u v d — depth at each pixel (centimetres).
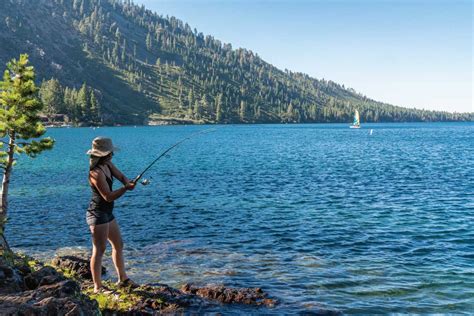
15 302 605
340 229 1831
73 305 594
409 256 1421
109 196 817
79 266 1230
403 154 6812
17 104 2052
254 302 1003
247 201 2617
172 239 1720
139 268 1328
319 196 2777
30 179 3828
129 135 14525
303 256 1444
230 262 1385
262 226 1925
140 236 1778
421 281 1170
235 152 7331
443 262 1345
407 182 3462
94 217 845
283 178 3803
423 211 2211
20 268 833
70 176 4044
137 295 918
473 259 1373
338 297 1061
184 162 5497
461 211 2191
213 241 1677
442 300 1034
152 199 2720
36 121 2103
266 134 16325
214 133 17338
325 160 5762
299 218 2084
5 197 2000
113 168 852
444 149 7975
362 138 13012
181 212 2291
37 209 2427
